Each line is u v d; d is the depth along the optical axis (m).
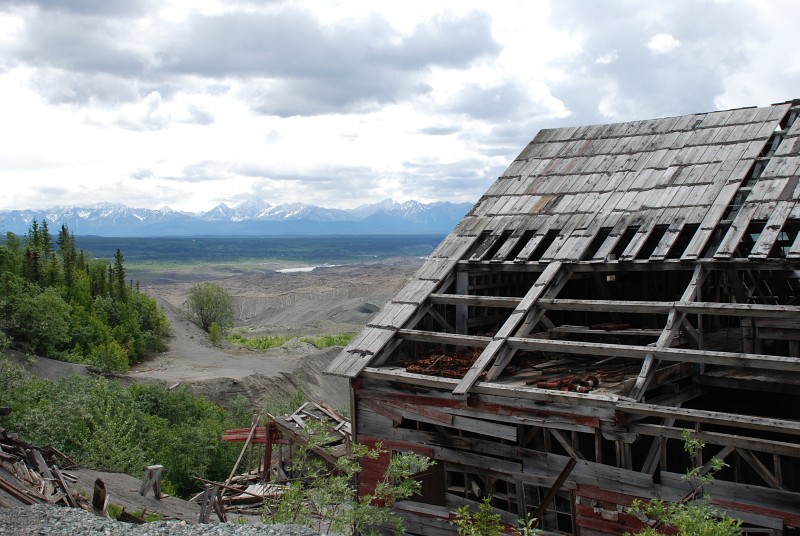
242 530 12.30
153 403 37.44
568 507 15.24
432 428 16.86
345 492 13.53
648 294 20.77
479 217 21.16
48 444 24.78
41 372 41.88
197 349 65.88
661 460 13.08
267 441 27.95
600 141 21.97
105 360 49.09
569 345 14.92
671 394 14.97
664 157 19.77
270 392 52.06
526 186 21.52
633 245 17.09
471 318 20.02
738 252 18.00
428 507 16.33
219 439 34.00
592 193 19.80
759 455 16.44
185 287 180.38
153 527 12.34
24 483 15.27
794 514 11.74
